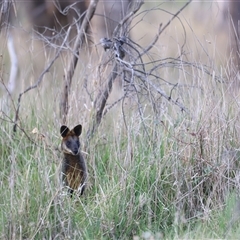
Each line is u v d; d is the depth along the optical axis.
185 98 11.62
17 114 11.95
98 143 11.87
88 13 13.04
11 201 9.67
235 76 11.47
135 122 11.37
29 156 11.48
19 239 9.45
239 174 10.44
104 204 10.10
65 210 9.91
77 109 12.31
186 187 10.59
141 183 10.52
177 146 10.84
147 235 9.41
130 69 10.96
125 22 13.00
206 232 9.61
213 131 10.94
